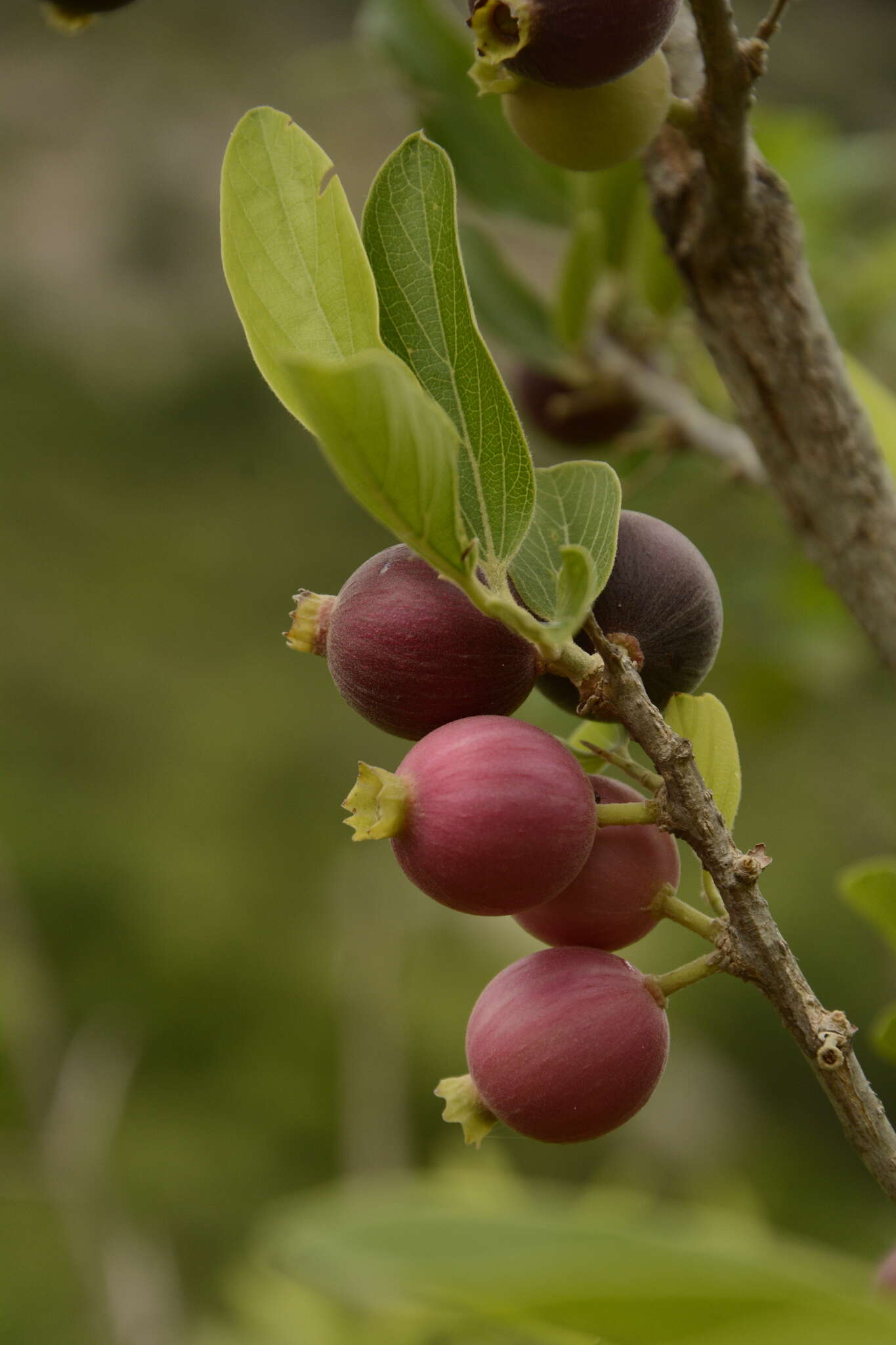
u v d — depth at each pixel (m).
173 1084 2.30
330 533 4.27
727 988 2.24
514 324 0.69
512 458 0.38
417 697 0.38
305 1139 2.21
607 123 0.40
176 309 4.90
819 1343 0.31
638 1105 0.39
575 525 0.39
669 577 0.39
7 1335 1.50
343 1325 0.76
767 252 0.42
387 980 1.10
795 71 3.15
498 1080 0.38
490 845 0.38
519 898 0.38
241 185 0.38
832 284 0.91
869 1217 1.92
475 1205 0.33
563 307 0.66
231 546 4.16
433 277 0.39
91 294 4.89
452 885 0.38
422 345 0.39
